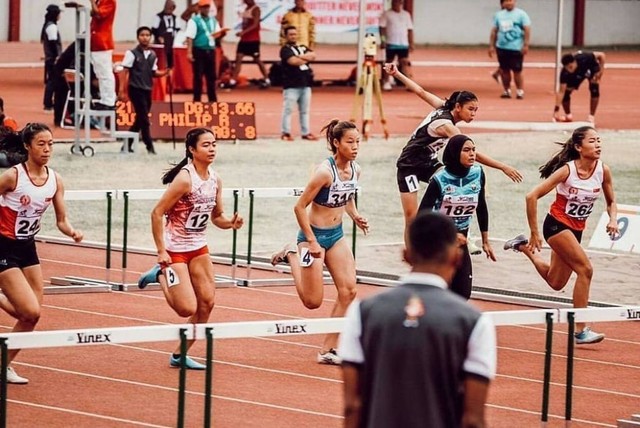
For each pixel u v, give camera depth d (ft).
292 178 87.97
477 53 213.46
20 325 41.83
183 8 196.03
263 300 57.77
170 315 53.93
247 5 144.46
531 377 45.68
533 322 37.22
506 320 36.86
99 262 64.95
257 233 73.41
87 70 93.61
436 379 23.35
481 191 45.83
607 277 63.31
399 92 147.95
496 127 117.39
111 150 98.22
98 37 96.94
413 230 24.26
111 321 52.42
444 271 24.17
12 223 41.11
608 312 37.78
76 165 90.27
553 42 229.66
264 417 39.75
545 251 69.82
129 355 47.16
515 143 107.96
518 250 51.57
